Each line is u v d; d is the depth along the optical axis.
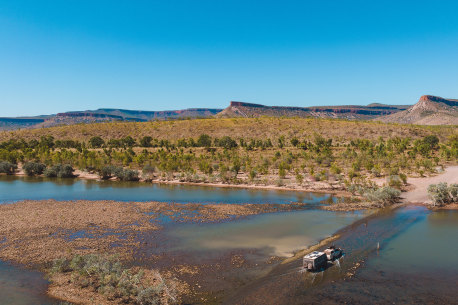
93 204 50.59
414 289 22.70
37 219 40.59
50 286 22.83
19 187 69.19
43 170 89.62
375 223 39.97
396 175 70.62
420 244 32.09
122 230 36.38
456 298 21.45
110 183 76.06
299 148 124.19
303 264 26.02
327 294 21.92
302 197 57.84
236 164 85.25
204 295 21.62
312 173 74.81
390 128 165.00
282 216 43.56
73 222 39.34
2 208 47.06
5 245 31.09
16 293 21.77
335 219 41.97
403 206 49.47
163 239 33.34
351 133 158.50
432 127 196.38
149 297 20.50
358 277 24.56
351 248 30.97
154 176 83.31
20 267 26.09
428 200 52.22
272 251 30.06
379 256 28.92
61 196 58.78
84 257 25.75
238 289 22.55
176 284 23.11
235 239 33.50
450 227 37.97
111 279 22.75
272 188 66.94
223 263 27.11
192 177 78.25
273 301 20.89
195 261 27.50
